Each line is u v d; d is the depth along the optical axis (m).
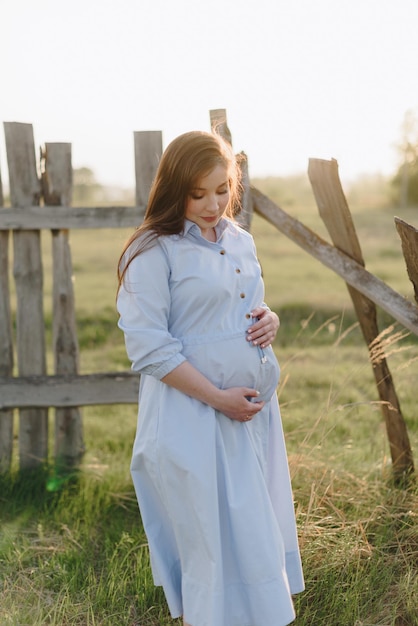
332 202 3.08
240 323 2.10
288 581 2.23
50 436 4.54
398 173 33.25
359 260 3.16
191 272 2.03
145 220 2.10
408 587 2.54
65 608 2.52
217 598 2.00
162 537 2.20
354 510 3.04
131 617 2.54
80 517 3.24
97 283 10.56
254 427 2.18
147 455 2.09
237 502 2.03
